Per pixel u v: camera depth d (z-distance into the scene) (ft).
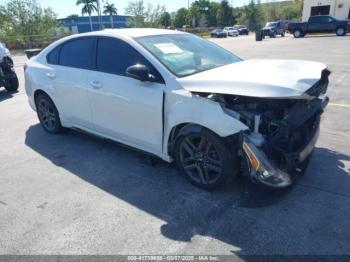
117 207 10.44
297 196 10.58
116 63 12.64
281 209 9.96
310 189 10.95
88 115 14.25
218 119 9.72
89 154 14.64
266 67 10.95
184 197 10.85
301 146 10.07
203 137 10.40
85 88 13.73
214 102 9.87
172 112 10.75
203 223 9.50
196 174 11.48
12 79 28.37
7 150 15.52
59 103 15.69
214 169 10.64
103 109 13.29
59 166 13.57
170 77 10.92
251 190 11.01
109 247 8.66
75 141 16.28
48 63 16.06
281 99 9.60
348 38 75.36
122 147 15.11
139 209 10.30
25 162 14.11
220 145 10.07
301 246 8.44
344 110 18.98
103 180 12.23
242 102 10.19
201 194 10.98
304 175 11.83
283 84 9.08
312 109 10.25
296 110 9.63
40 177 12.69
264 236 8.85
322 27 89.45
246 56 49.19
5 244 8.93
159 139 11.67
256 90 9.02
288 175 9.78
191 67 11.68
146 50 11.72
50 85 15.71
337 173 11.91
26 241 9.02
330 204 10.11
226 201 10.50
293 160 9.62
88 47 13.87
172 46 12.55
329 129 16.22
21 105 24.07
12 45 101.09
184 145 11.14
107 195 11.18
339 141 14.74
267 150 9.69
